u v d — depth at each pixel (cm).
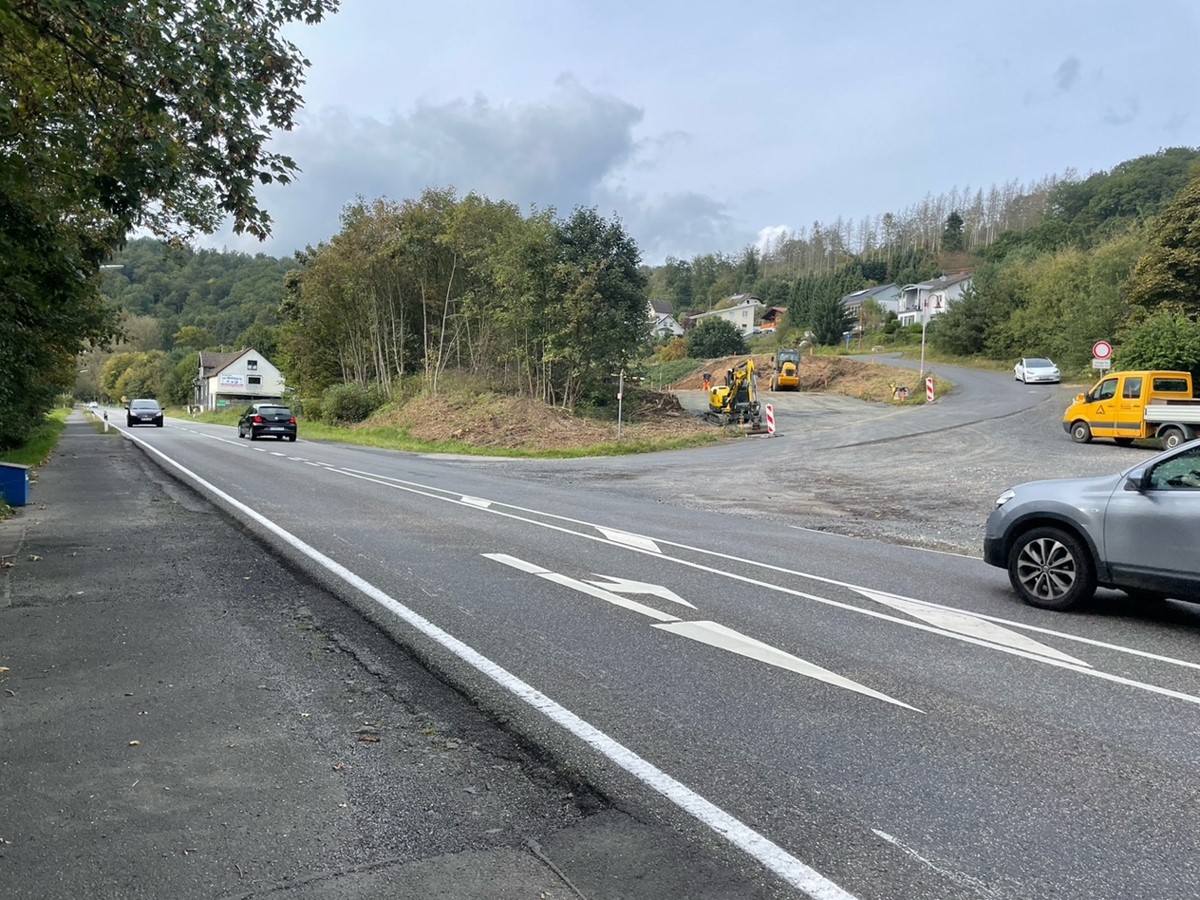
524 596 747
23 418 2181
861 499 1606
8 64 731
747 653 594
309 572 823
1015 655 609
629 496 1656
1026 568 772
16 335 1506
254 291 13875
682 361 8206
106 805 354
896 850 333
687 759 415
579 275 3578
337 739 430
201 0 732
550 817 354
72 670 526
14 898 288
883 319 9225
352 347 4869
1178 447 705
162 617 652
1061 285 5819
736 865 319
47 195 860
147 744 417
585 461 2509
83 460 2225
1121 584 711
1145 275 3875
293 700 483
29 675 516
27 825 337
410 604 705
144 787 372
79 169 781
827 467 2128
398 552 945
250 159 809
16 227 794
